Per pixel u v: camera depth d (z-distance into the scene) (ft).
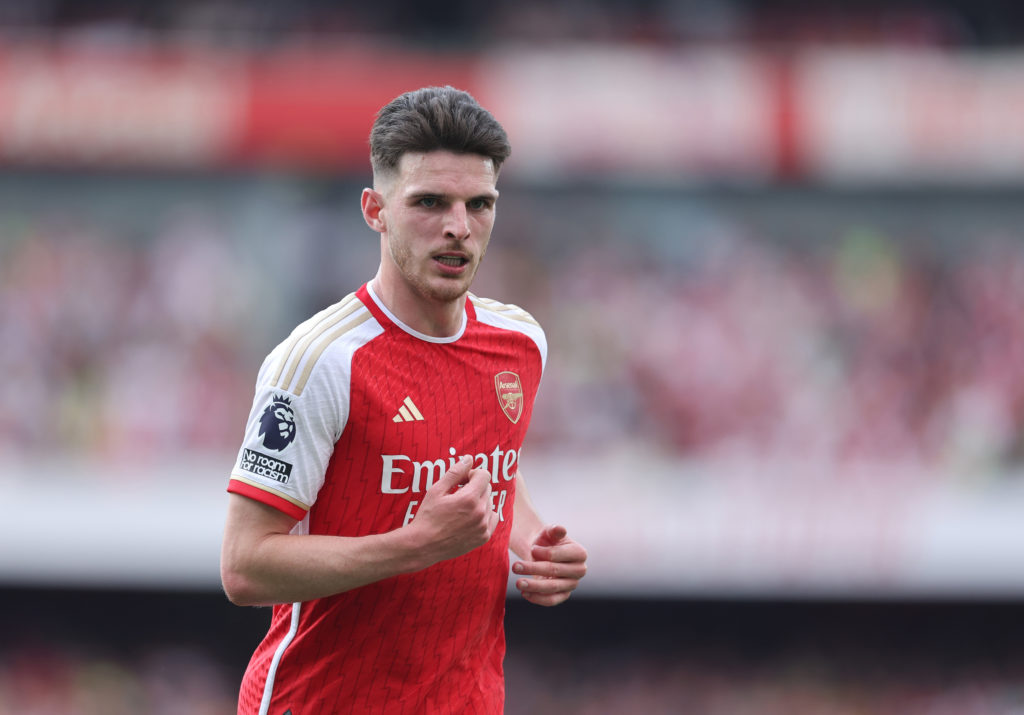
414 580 25.11
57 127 132.57
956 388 139.13
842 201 159.53
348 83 135.03
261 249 151.84
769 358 140.36
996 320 145.89
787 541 118.42
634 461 124.47
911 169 136.67
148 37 157.99
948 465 126.00
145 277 142.10
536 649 151.23
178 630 149.59
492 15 164.04
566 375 137.18
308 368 24.06
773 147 134.00
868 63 136.46
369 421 24.47
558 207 156.97
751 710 144.97
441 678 26.22
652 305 145.69
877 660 150.92
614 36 163.63
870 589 118.62
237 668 150.10
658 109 134.00
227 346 140.15
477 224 24.31
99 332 135.64
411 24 163.63
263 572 23.27
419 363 25.38
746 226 158.92
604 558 119.55
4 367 129.29
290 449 23.80
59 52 133.18
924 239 159.12
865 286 149.18
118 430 128.26
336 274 151.53
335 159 136.87
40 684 144.15
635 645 151.74
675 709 146.61
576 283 148.36
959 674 149.48
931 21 166.81
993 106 134.31
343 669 25.50
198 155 135.03
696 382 137.08
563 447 129.70
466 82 134.41
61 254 143.13
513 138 133.90
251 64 135.13
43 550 116.06
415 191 23.77
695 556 118.73
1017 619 150.82
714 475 121.80
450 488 23.27
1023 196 158.30
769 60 135.85
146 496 120.57
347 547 23.11
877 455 130.41
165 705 144.15
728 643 151.74
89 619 148.46
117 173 152.66
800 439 133.90
